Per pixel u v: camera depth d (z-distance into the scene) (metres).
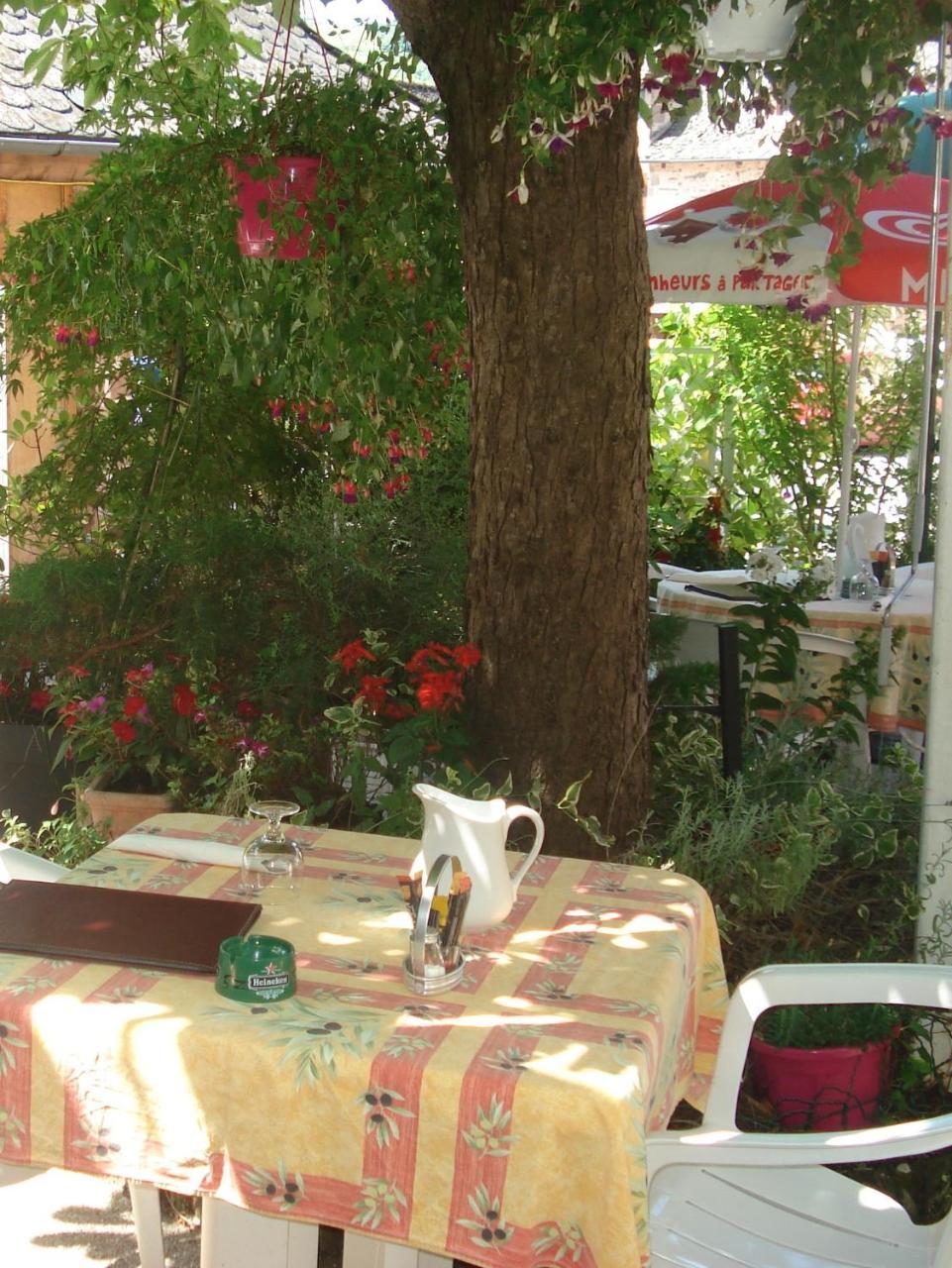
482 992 2.16
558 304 3.88
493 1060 1.92
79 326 5.27
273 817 2.58
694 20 3.22
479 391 4.06
